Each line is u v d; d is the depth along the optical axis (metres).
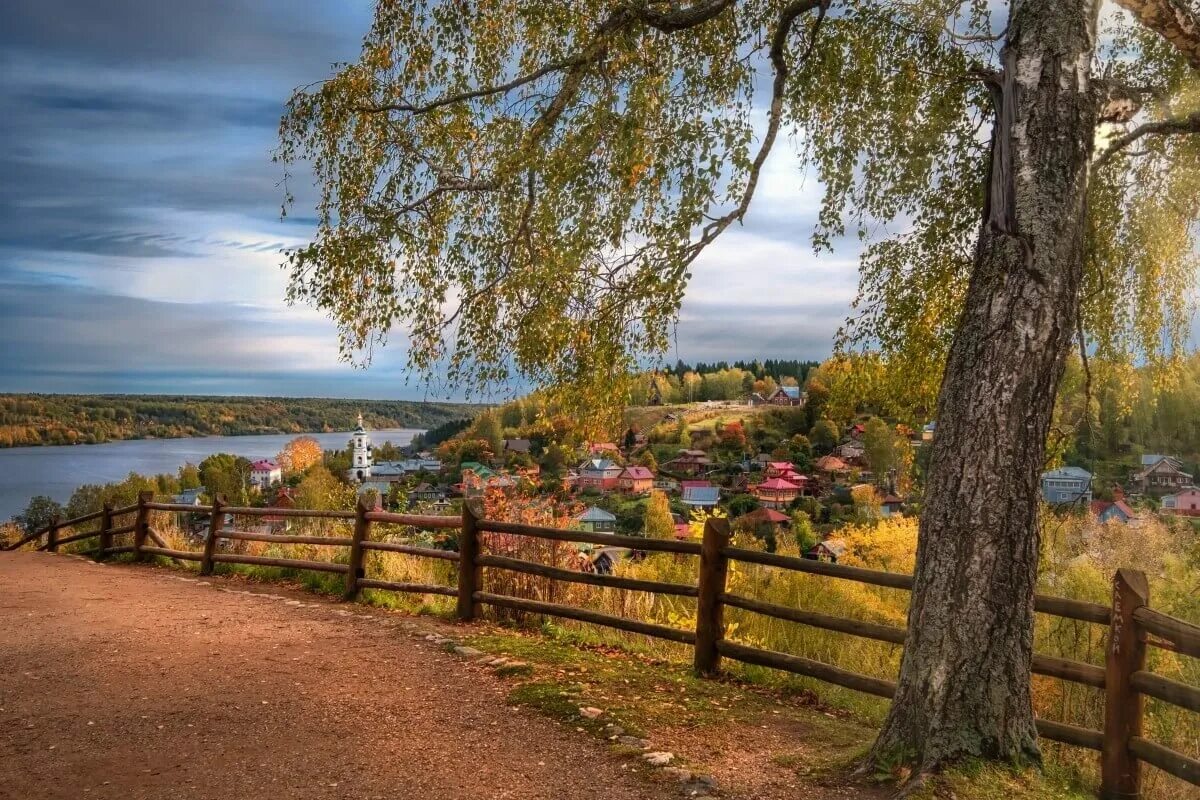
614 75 5.96
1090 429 7.33
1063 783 3.92
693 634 6.39
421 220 6.48
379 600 9.06
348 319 6.27
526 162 5.74
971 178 6.62
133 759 4.43
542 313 5.82
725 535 6.25
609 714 5.11
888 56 6.45
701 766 4.34
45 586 10.23
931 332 7.29
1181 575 6.31
